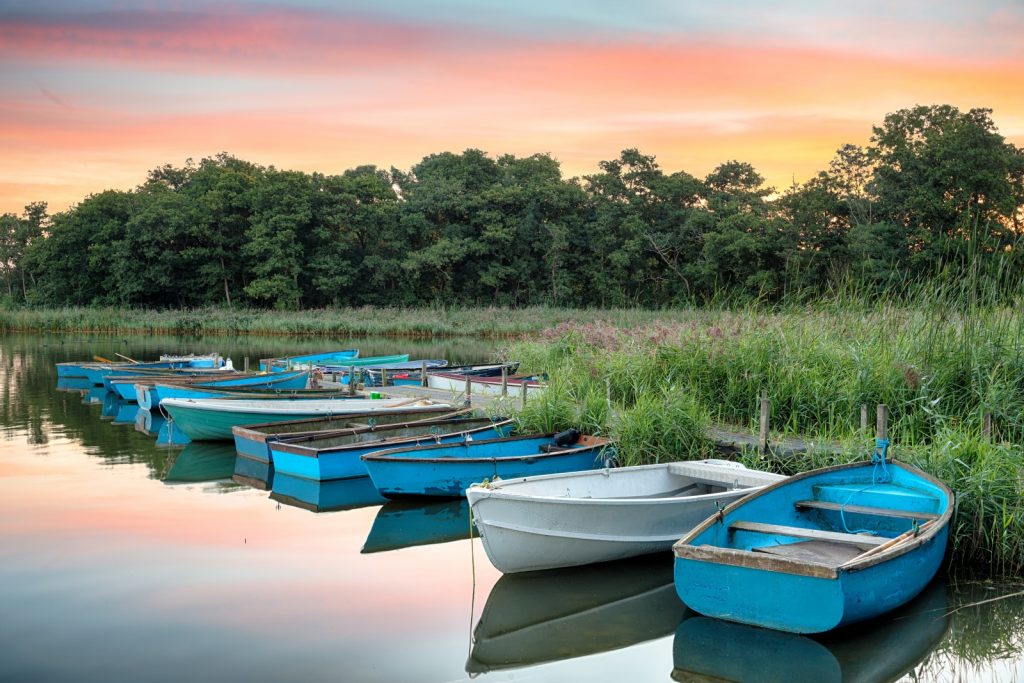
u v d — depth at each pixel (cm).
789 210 4772
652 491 920
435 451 1105
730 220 4919
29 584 766
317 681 579
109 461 1345
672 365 1284
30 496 1099
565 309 5322
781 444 1009
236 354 3319
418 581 791
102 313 5069
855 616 611
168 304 6156
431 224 6147
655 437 1062
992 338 1036
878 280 3834
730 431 1119
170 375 2116
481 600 744
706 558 638
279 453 1212
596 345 1686
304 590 761
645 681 584
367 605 727
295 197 5862
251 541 912
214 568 820
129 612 701
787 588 605
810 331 1284
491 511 749
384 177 7244
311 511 1043
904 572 645
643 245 5659
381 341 4169
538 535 768
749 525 709
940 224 4056
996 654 618
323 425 1364
